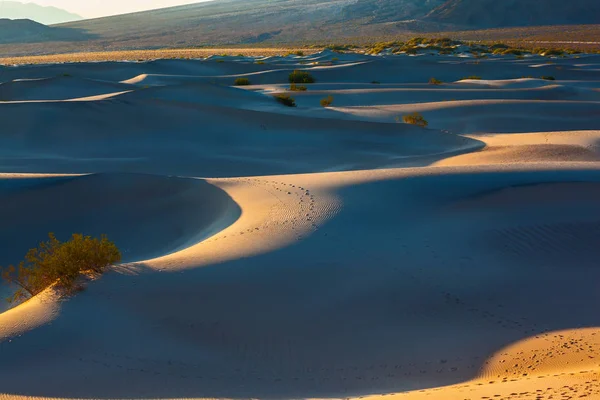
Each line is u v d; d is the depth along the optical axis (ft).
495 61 302.45
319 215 50.90
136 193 67.10
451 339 36.45
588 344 35.32
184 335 35.35
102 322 35.53
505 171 66.39
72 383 30.86
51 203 64.95
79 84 190.39
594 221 53.01
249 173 94.17
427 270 43.37
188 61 289.33
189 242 54.75
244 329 36.09
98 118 115.14
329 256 43.47
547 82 210.38
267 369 33.32
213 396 30.45
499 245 48.70
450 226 50.88
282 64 297.53
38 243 60.03
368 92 180.86
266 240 45.60
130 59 486.79
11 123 110.22
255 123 121.29
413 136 119.44
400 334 36.70
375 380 32.78
